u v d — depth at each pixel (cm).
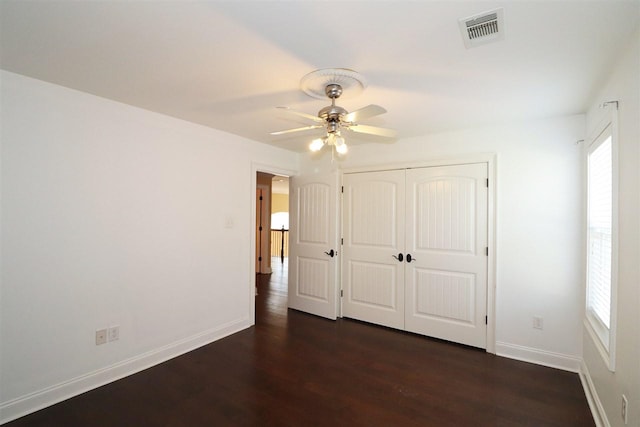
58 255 227
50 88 222
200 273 323
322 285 421
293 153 450
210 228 333
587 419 212
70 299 233
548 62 185
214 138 335
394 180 374
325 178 423
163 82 219
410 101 248
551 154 286
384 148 383
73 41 168
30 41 168
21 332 212
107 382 252
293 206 457
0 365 204
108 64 194
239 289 367
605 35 157
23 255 212
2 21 149
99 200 248
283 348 320
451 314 336
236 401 229
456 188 332
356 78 205
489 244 313
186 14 144
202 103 259
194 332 318
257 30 156
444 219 340
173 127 297
